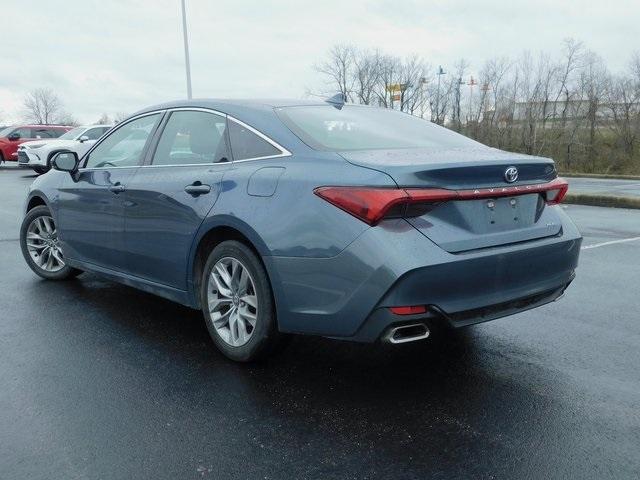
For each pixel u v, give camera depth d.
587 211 11.84
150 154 4.26
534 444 2.69
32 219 5.55
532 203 3.37
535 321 4.43
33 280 5.61
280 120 3.58
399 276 2.76
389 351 3.81
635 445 2.69
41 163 18.20
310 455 2.61
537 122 38.06
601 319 4.48
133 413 2.99
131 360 3.68
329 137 3.50
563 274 3.47
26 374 3.46
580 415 2.97
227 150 3.71
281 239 3.13
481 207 3.07
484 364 3.61
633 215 11.12
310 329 3.11
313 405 3.08
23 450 2.63
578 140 38.28
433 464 2.53
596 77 37.94
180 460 2.57
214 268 3.65
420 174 2.88
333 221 2.95
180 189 3.80
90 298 5.00
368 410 3.03
